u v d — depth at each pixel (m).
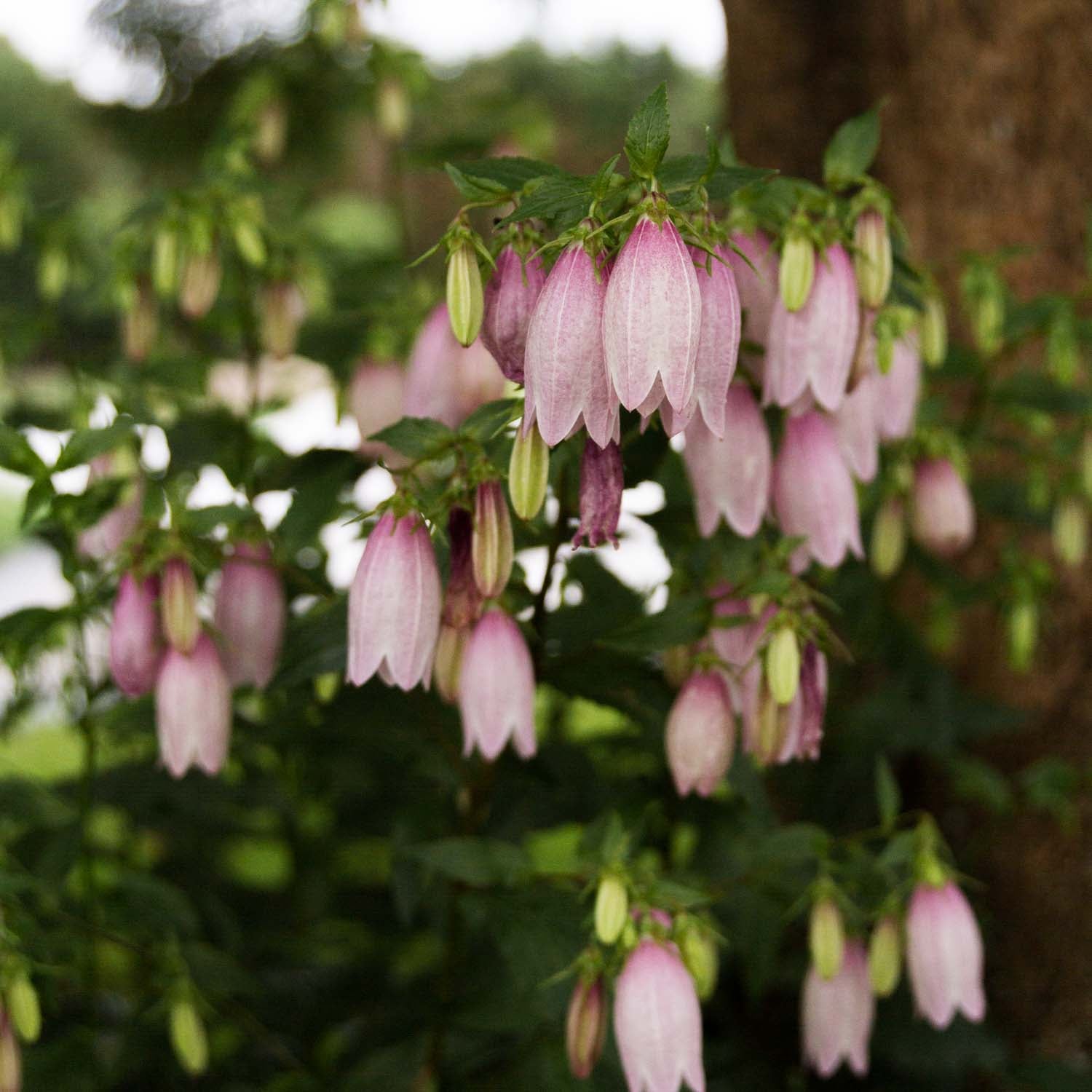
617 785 1.26
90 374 1.28
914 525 1.21
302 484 1.17
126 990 1.24
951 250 1.39
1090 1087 1.33
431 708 1.15
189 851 1.45
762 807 1.15
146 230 1.26
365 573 1.05
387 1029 1.25
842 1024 1.13
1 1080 1.09
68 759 2.21
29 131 6.54
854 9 1.41
